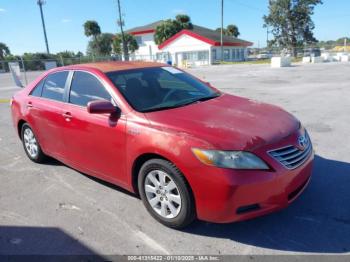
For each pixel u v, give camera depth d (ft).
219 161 9.55
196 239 10.56
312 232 10.61
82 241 10.73
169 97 13.29
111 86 12.88
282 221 11.28
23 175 16.46
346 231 10.57
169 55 148.15
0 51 203.82
